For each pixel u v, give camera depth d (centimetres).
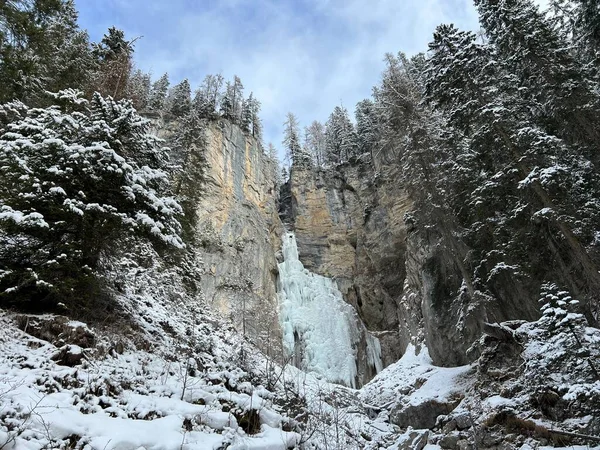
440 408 1441
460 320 1783
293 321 3144
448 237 1773
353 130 4872
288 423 702
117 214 849
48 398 498
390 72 3425
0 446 377
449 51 1711
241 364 1025
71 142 909
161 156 1128
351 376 2933
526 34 1490
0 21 1020
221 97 4794
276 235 4062
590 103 1359
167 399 610
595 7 1423
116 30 2675
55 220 840
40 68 1407
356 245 3994
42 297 808
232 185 3725
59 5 1129
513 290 1545
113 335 819
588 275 1163
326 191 4459
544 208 1205
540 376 919
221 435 546
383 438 1344
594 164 1378
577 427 772
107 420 489
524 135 1328
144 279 1424
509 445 857
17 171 815
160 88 4100
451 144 1842
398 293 3444
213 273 2812
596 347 802
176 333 1200
